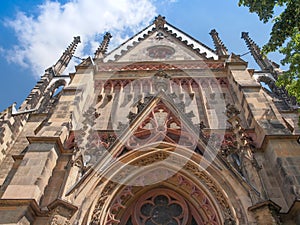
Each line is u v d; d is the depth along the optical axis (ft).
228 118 69.77
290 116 83.46
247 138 61.67
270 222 43.50
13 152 74.49
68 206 47.01
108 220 52.70
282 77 58.39
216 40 132.05
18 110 89.81
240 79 84.74
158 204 59.88
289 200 49.01
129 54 116.37
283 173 52.03
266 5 55.83
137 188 60.08
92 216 50.65
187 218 55.93
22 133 81.87
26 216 46.19
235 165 56.70
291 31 55.67
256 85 78.84
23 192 49.34
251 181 51.08
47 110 96.43
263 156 60.03
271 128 62.69
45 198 52.08
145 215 58.03
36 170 53.88
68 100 77.61
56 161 59.72
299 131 77.30
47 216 48.24
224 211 50.19
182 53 115.03
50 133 63.52
